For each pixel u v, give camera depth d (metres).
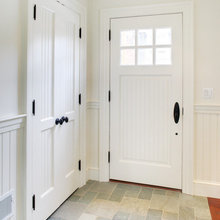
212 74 2.34
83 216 2.01
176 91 2.47
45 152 1.89
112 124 2.72
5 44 1.45
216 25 2.31
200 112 2.39
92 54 2.73
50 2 1.87
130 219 1.97
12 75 1.52
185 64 2.42
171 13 2.44
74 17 2.30
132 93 2.64
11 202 1.55
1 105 1.44
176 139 2.51
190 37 2.38
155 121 2.58
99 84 2.72
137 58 2.59
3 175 1.47
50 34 1.90
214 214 2.06
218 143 2.37
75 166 2.46
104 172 2.76
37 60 1.74
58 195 2.12
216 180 2.39
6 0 1.45
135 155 2.68
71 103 2.31
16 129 1.56
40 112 1.80
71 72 2.29
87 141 2.78
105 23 2.65
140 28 2.55
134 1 2.55
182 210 2.12
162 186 2.59
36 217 1.79
